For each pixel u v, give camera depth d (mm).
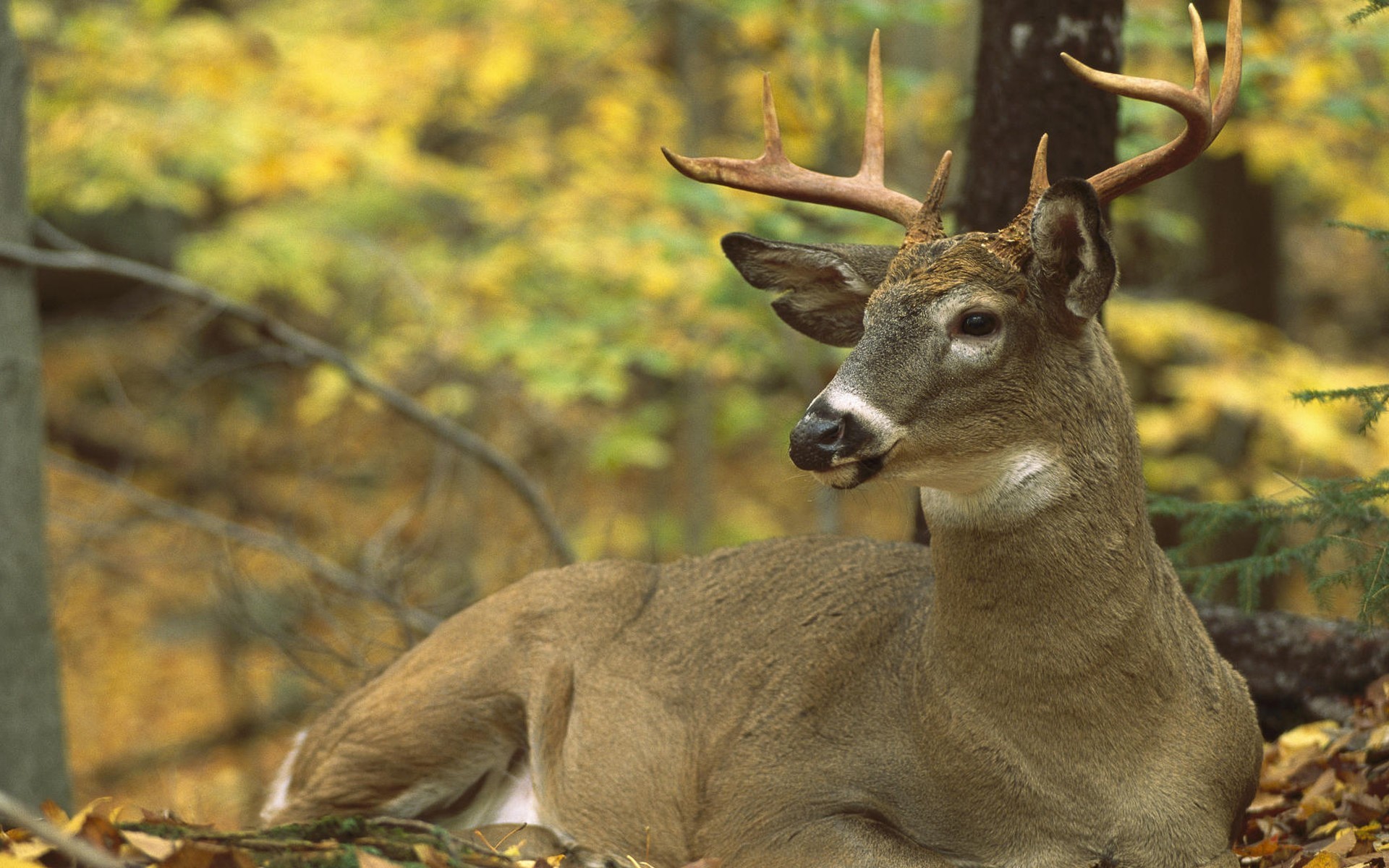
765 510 20906
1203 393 13945
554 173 17141
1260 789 7480
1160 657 5652
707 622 6883
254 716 17516
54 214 21609
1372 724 7695
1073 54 8266
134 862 4746
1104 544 5598
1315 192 16688
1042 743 5691
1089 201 5371
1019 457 5590
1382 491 7273
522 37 16328
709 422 19438
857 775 6164
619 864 6121
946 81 17391
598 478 21312
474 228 18406
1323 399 7332
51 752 10516
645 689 6828
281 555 15445
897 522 17562
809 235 13008
